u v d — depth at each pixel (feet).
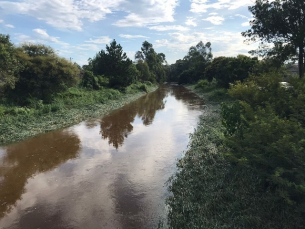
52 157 29.27
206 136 33.76
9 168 26.17
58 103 57.52
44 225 16.52
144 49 231.09
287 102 23.50
